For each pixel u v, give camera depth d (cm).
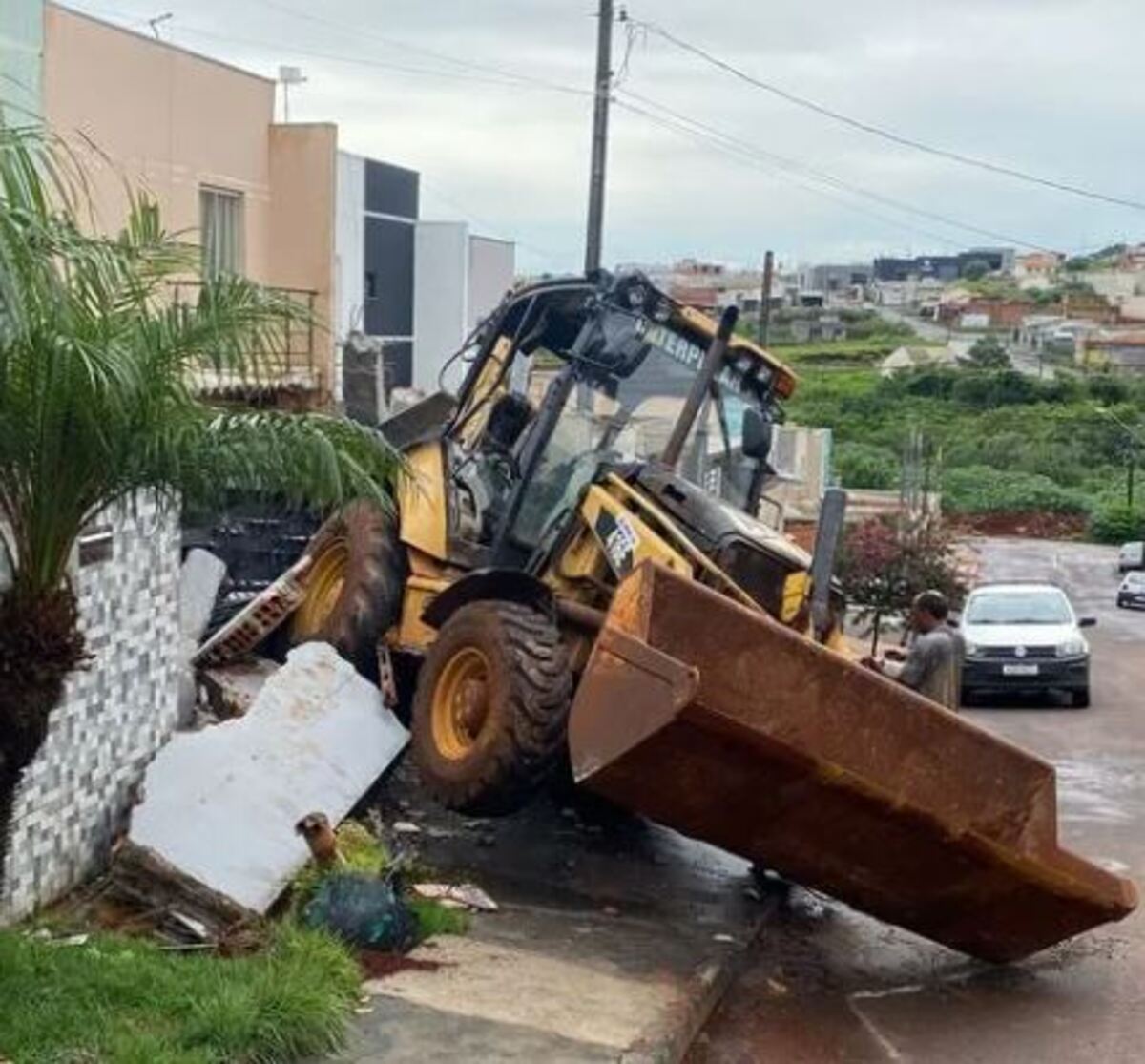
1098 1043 894
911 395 10306
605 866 1140
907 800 915
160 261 741
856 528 3531
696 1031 869
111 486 716
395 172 3444
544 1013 826
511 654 1055
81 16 1956
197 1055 693
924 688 1251
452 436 1302
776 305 13738
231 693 1177
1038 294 15762
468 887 1030
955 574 3447
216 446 736
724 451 1236
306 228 2456
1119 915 967
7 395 680
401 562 1270
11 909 829
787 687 901
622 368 1212
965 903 972
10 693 704
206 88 2255
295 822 961
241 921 869
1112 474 9456
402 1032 782
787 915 1097
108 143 2025
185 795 944
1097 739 2048
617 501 1132
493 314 1326
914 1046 880
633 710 904
